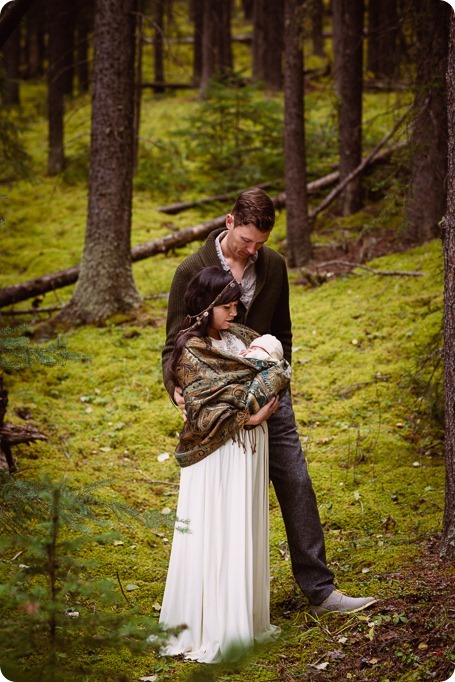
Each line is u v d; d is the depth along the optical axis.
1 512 4.61
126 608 4.83
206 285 4.34
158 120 20.41
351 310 9.68
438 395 7.40
